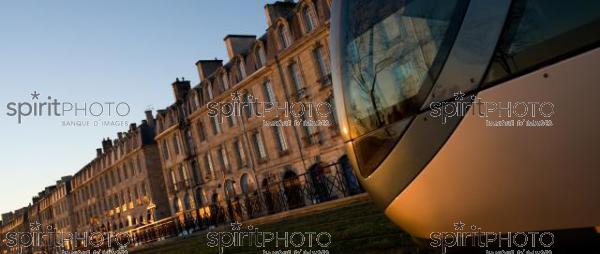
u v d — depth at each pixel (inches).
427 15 123.9
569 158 97.7
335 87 157.8
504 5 106.3
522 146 103.9
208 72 1421.0
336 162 930.1
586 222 99.4
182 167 1553.9
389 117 133.9
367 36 145.1
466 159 114.6
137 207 1883.6
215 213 1358.3
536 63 100.0
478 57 110.3
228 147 1288.1
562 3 97.5
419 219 132.3
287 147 1064.8
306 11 965.8
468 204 117.9
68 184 2608.3
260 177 1167.6
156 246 1232.8
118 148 1987.0
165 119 1612.9
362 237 316.2
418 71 125.2
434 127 120.7
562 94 96.5
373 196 147.2
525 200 107.0
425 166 124.3
